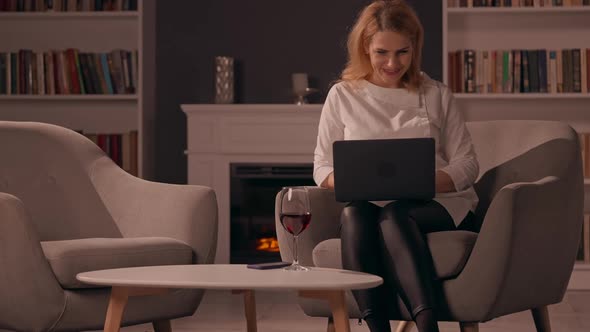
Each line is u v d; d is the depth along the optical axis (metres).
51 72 5.88
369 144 2.65
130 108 6.08
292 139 5.74
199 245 3.01
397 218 2.59
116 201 3.21
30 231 2.65
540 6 5.58
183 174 6.23
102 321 2.75
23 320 2.69
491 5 5.60
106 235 3.18
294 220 2.33
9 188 3.24
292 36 6.16
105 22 6.09
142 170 5.86
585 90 5.55
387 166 2.65
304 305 2.92
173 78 6.22
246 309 3.01
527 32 5.76
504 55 5.59
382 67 2.99
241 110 5.76
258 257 5.84
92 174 3.28
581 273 5.36
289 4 6.17
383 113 3.03
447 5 5.58
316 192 3.01
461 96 5.57
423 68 6.07
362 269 2.58
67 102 6.08
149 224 3.09
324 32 6.14
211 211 3.04
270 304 4.67
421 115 3.02
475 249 2.57
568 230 2.88
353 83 3.09
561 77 5.56
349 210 2.66
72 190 3.26
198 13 6.21
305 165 5.76
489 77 5.59
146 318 2.84
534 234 2.68
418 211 2.67
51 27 6.09
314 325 3.92
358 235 2.61
